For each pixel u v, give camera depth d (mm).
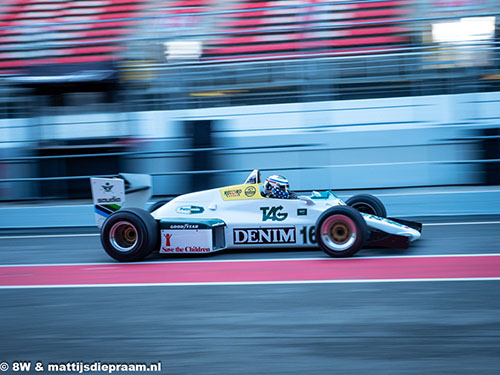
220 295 12344
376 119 25922
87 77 25078
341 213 15141
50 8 36031
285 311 11062
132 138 25750
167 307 11648
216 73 25859
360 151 24547
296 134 25766
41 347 9812
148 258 16875
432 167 24375
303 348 9273
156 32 32594
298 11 33188
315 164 24656
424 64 25078
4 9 37625
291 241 16188
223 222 16500
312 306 11305
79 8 36625
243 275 14039
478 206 21812
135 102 25906
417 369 8352
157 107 25906
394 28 31094
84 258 17328
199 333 10117
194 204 17078
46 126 25828
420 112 25547
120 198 17453
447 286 12250
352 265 14516
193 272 14641
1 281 14703
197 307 11570
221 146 25766
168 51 28859
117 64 25953
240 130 25906
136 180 18797
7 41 34562
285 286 12820
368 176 24562
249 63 25016
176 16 30469
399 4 32094
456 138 24391
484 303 11031
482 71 24969
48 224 23484
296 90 25938
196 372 8609
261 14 33875
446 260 14695
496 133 24234
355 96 26078
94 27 34719
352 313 10797
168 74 25781
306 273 13914
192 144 25047
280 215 16297
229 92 26109
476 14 27484
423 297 11555
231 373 8523
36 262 17125
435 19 27688
